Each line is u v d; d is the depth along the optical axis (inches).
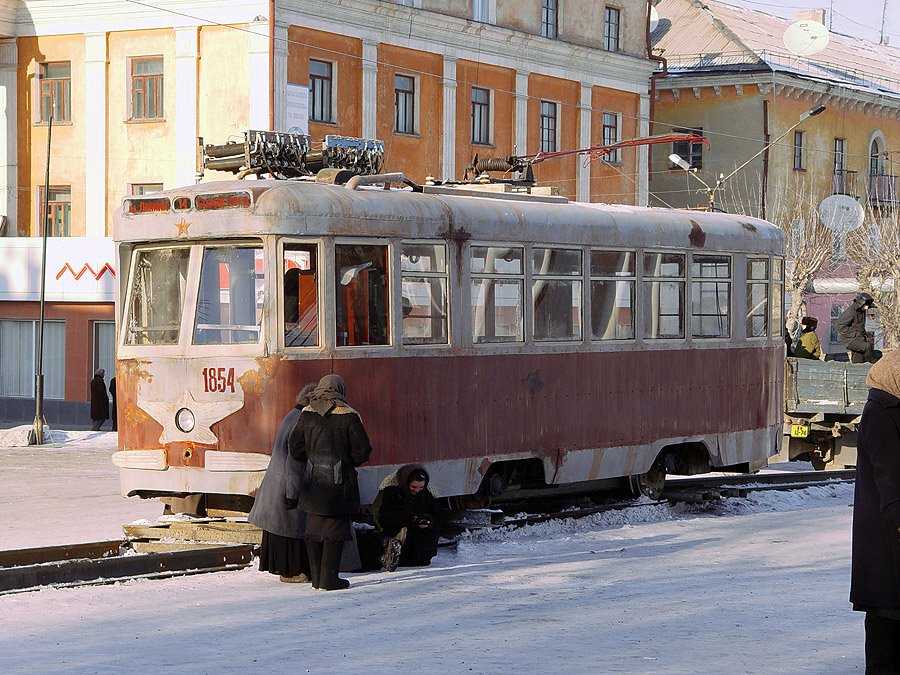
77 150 1562.5
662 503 697.0
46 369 1581.0
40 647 354.3
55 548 507.8
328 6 1502.2
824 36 2213.3
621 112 1977.1
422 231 568.1
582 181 1899.6
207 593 450.3
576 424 639.1
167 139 1508.4
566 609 414.3
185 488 538.9
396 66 1601.9
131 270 564.4
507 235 605.6
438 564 527.8
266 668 323.0
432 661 330.0
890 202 2428.6
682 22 2359.7
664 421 690.8
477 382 589.9
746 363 749.9
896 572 292.2
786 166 2234.3
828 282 1962.4
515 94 1774.1
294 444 458.3
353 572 506.3
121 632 376.8
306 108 1475.1
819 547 573.0
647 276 681.6
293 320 529.3
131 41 1529.3
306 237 530.3
